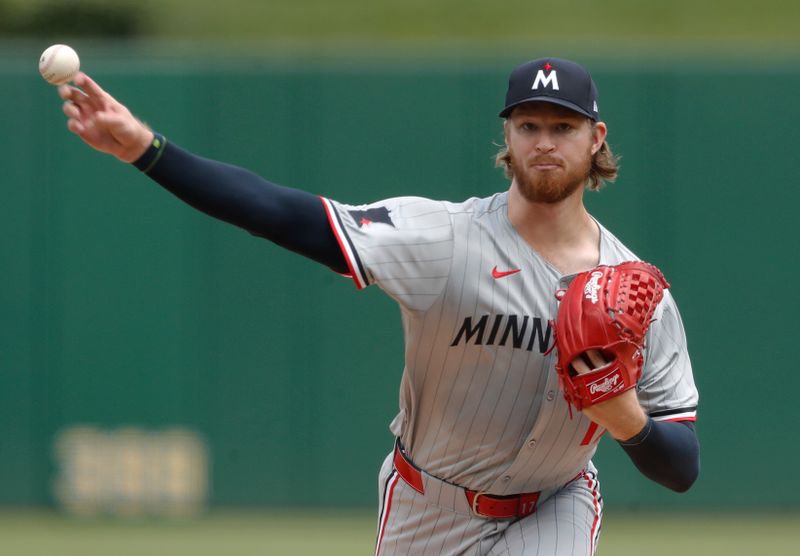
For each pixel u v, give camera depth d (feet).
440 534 49.19
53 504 102.22
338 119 100.94
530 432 45.98
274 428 101.65
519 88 43.11
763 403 100.68
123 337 101.19
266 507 101.96
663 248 100.83
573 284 42.83
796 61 100.73
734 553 89.66
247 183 41.47
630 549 91.04
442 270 43.73
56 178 100.99
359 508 102.01
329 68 100.94
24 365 101.45
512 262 44.09
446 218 44.27
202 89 101.09
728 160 100.78
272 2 172.76
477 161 100.68
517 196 44.75
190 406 101.60
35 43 145.79
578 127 43.09
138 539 94.58
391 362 101.50
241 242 101.19
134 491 101.71
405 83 100.78
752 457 100.83
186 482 101.60
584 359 42.19
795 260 100.53
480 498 48.01
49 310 101.30
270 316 101.35
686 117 100.73
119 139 39.29
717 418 100.89
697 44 162.30
